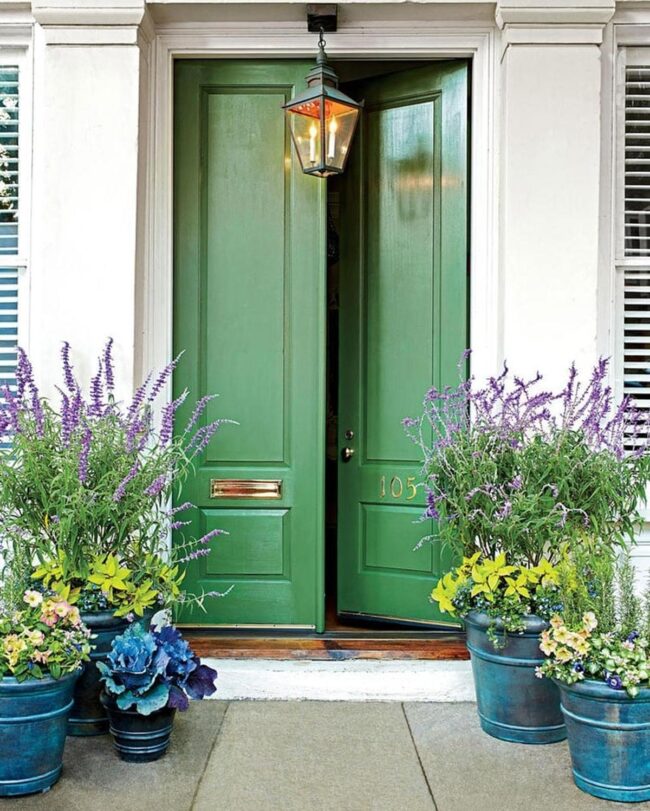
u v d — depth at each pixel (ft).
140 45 10.35
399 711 9.71
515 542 8.89
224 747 8.65
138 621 8.72
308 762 8.31
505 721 8.81
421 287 11.56
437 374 11.41
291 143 11.25
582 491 8.91
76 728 8.84
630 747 7.45
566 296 10.18
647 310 11.16
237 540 11.29
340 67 11.97
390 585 11.75
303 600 11.27
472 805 7.45
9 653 7.30
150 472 8.84
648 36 10.75
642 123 10.97
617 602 8.13
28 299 10.97
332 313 15.05
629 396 9.82
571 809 7.38
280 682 10.07
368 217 12.01
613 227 10.85
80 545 8.48
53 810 7.27
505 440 9.09
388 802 7.50
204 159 11.27
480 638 8.86
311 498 11.26
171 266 11.09
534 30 10.14
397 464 11.73
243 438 11.31
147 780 7.88
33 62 10.77
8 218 11.14
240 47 10.92
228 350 11.30
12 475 8.44
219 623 11.27
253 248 11.29
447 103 11.30
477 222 10.95
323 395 11.21
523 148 10.18
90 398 10.19
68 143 10.20
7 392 8.77
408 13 10.52
